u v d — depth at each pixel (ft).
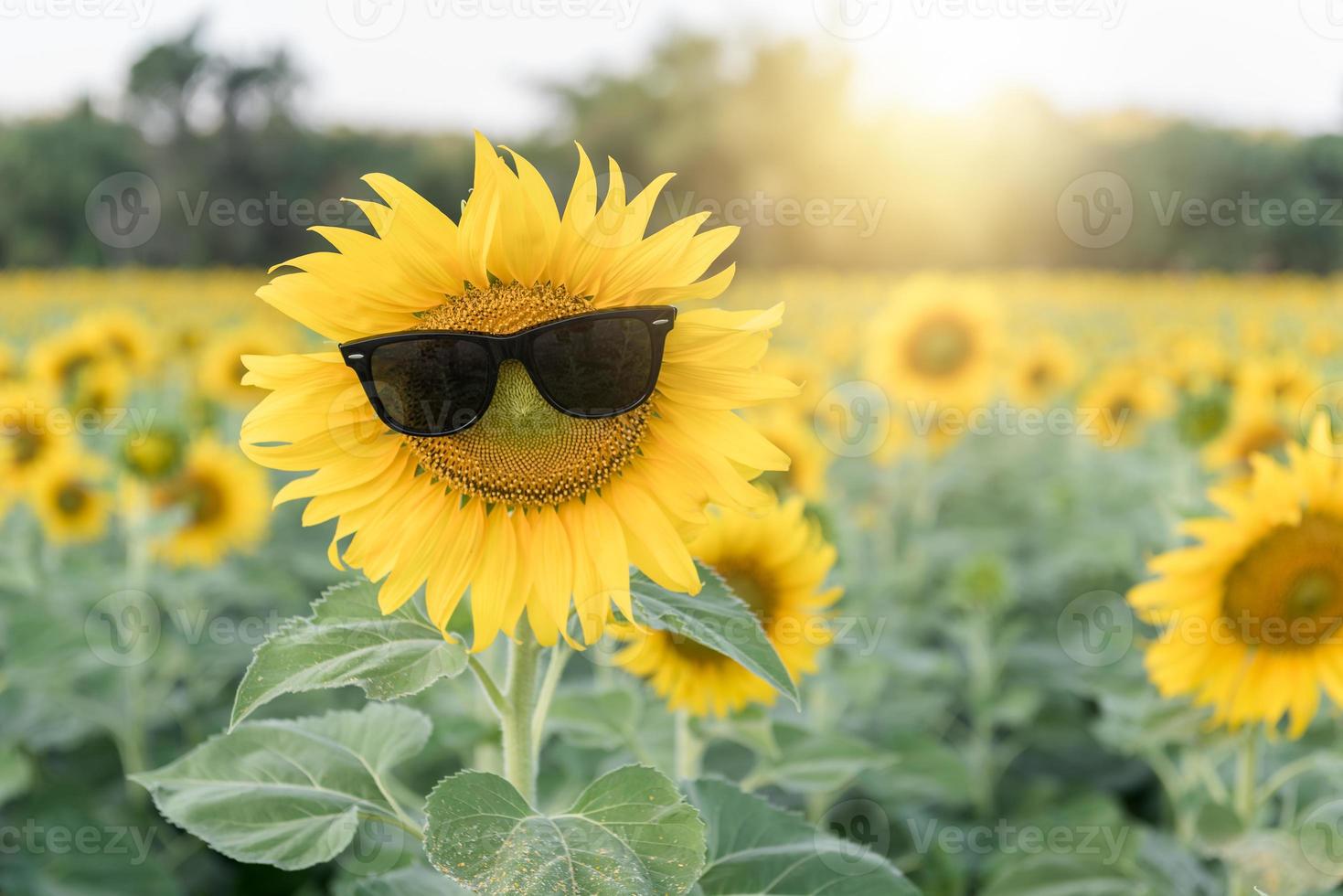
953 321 22.59
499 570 5.20
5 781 11.35
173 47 90.07
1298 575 8.16
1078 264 92.32
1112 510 24.72
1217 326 52.65
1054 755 15.19
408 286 4.99
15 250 90.17
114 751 14.10
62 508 16.72
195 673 14.97
